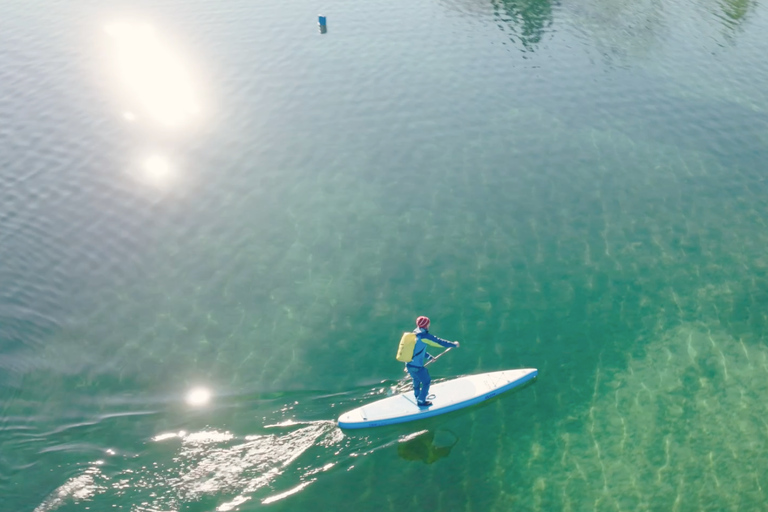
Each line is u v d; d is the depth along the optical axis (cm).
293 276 1852
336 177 2300
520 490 1265
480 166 2373
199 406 1412
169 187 2230
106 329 1655
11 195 2159
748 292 1816
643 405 1466
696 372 1559
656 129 2630
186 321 1688
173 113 2681
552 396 1484
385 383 1493
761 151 2495
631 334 1666
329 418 1390
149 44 3294
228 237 2003
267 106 2745
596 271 1883
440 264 1903
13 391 1441
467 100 2812
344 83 2938
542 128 2619
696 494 1264
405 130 2586
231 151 2439
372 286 1819
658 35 3509
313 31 3491
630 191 2250
